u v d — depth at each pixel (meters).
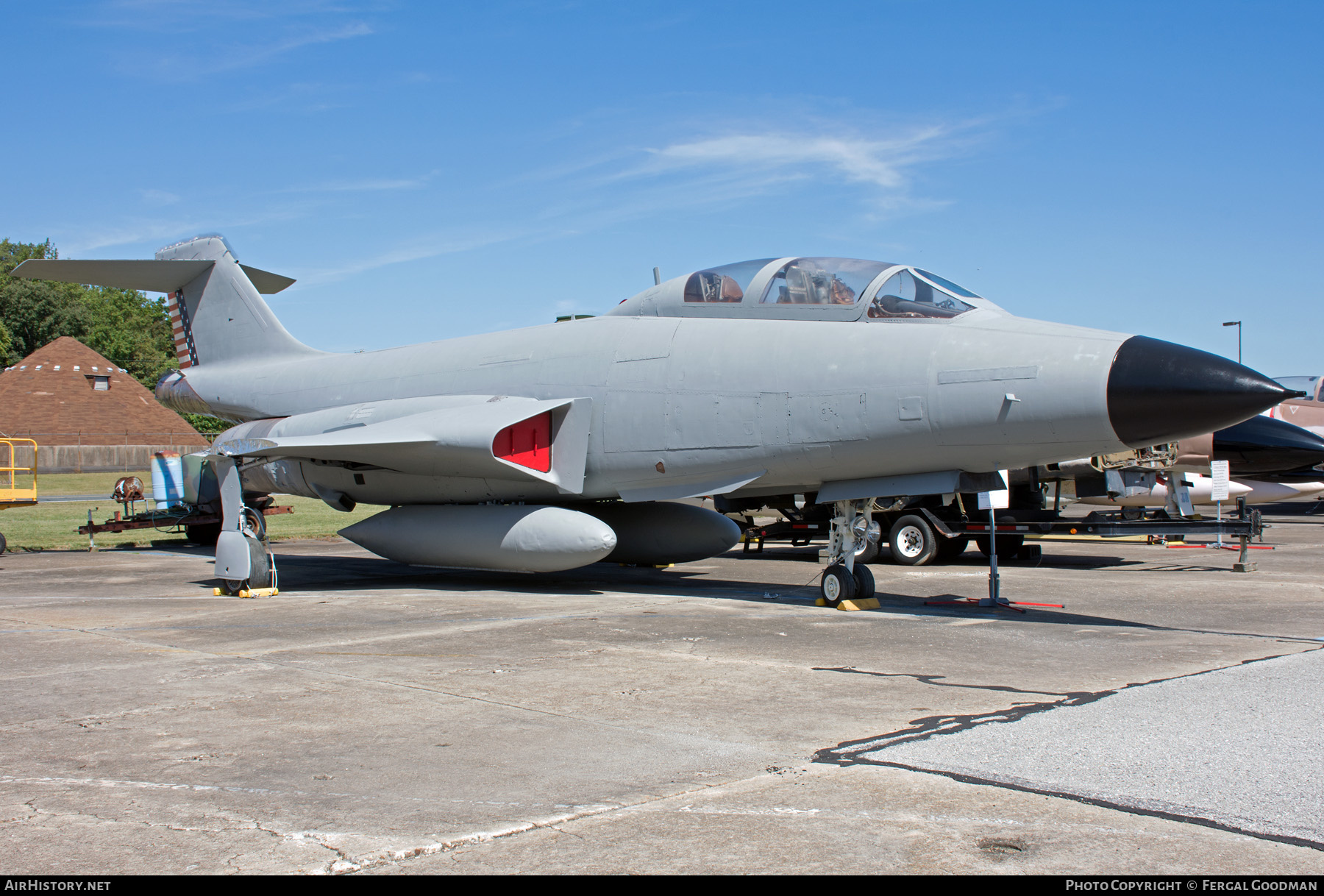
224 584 11.62
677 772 4.45
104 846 3.60
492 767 4.55
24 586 12.64
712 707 5.73
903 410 9.23
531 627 8.79
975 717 5.47
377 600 10.88
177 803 4.07
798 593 11.62
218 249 17.03
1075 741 4.95
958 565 15.97
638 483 11.37
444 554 12.29
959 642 8.02
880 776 4.39
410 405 12.68
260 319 16.53
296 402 15.10
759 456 10.23
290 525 24.77
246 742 4.99
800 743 4.94
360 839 3.66
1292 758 4.65
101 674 6.75
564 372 11.84
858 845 3.60
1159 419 8.02
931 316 9.67
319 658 7.34
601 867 3.40
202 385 16.81
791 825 3.79
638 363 11.24
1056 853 3.52
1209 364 7.88
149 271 16.69
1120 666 6.96
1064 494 19.47
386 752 4.80
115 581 13.30
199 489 18.73
